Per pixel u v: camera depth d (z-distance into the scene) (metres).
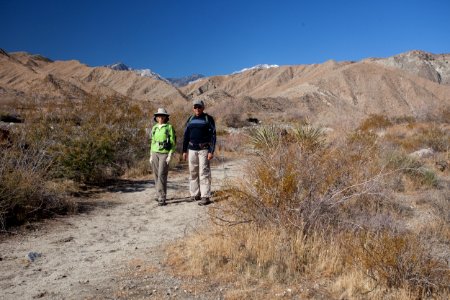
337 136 12.02
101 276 4.64
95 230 6.50
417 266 4.23
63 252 5.47
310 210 5.30
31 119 10.53
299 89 172.25
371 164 7.86
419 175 9.38
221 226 5.57
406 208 7.29
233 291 4.14
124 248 5.62
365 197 6.55
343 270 4.52
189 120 8.26
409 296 4.02
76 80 100.75
